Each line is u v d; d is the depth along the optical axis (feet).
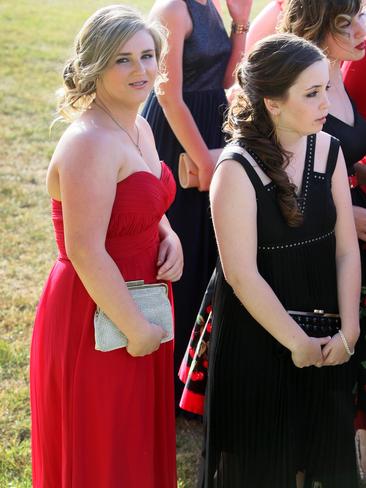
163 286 15.93
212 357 16.15
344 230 16.14
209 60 21.09
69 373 15.47
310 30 17.39
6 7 78.23
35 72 58.23
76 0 82.84
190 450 21.52
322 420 16.40
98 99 15.06
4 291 28.89
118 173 14.74
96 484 15.71
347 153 18.25
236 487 16.47
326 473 16.65
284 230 15.16
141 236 15.43
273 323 15.07
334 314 16.17
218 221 15.10
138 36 14.57
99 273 14.51
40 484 16.85
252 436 16.17
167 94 20.31
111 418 15.47
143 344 15.17
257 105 14.97
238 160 14.87
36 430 16.57
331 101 18.16
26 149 43.39
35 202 36.60
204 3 20.54
